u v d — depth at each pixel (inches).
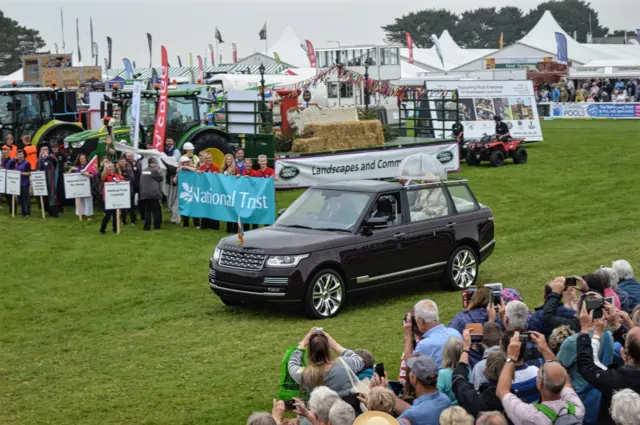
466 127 1424.7
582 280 390.6
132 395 419.8
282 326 546.0
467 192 654.5
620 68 2709.2
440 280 633.6
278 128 1168.2
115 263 717.9
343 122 1122.7
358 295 583.5
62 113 1095.6
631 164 1227.9
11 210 948.6
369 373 343.6
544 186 1089.4
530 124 1465.3
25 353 496.1
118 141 971.9
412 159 737.0
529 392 299.9
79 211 897.5
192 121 1031.6
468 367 312.0
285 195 1023.6
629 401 256.2
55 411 399.5
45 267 703.1
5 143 1064.8
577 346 309.0
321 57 2314.2
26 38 5305.1
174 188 885.8
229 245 573.3
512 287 638.5
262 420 261.6
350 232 578.2
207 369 459.5
